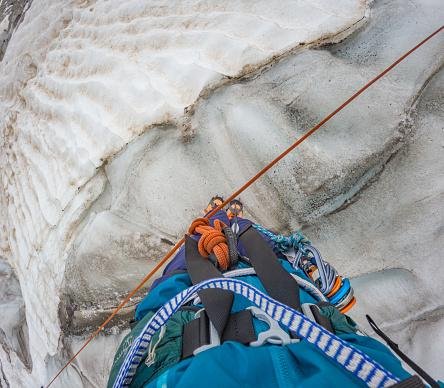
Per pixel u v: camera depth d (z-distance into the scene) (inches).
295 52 67.0
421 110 60.6
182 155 69.9
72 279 82.0
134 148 74.9
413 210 59.5
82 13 105.7
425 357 56.6
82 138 86.0
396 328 59.3
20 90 118.7
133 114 77.4
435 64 61.2
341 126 62.7
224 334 25.5
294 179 63.4
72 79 96.6
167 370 23.1
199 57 73.2
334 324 28.3
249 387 20.2
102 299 78.4
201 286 25.8
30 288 99.3
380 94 62.0
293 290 29.5
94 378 78.7
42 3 124.1
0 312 113.8
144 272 72.7
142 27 85.0
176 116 71.8
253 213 66.5
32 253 97.3
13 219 107.3
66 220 84.7
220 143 67.3
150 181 71.6
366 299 61.5
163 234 71.2
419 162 59.5
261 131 64.5
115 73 84.6
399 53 63.3
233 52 70.2
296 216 64.9
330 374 19.9
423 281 58.6
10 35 143.6
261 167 64.8
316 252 39.3
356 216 62.4
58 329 88.9
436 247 58.1
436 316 57.3
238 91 66.6
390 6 66.7
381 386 18.2
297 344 22.9
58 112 97.3
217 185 67.8
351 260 62.9
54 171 92.0
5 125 119.3
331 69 64.6
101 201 79.0
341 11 68.2
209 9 77.2
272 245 40.3
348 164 61.4
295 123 64.1
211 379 20.2
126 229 73.6
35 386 103.2
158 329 26.2
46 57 112.7
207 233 34.9
